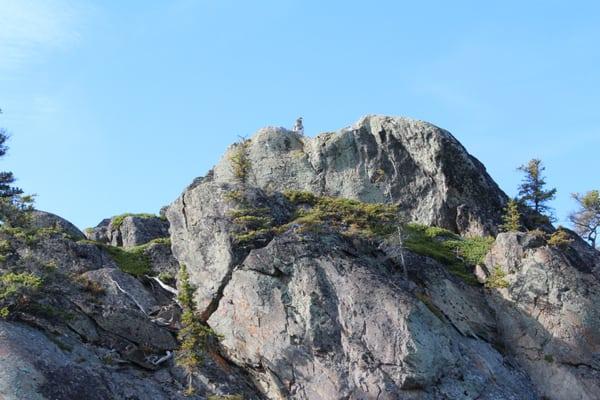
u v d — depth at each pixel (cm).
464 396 4528
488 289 5375
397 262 5300
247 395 4556
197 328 4544
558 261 5275
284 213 5494
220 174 7012
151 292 5359
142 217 6631
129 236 6431
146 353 4631
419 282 5256
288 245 4959
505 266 5406
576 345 5003
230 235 5106
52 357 4034
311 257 4900
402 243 5447
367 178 6606
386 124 6631
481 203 6319
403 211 6444
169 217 5675
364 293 4738
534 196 6384
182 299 4616
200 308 5022
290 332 4662
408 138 6506
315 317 4669
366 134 6738
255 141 7056
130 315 4750
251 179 6806
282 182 6756
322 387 4478
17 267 4575
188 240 5409
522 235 5469
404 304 4681
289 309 4738
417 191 6475
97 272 5191
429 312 4778
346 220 5528
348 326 4641
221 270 5031
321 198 5862
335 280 4803
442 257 5588
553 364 4972
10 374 3769
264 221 5250
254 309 4784
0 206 5428
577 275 5225
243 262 4978
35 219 6159
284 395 4566
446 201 6294
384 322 4622
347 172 6662
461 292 5294
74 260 5328
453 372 4622
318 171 6738
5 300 4200
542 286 5200
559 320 5091
